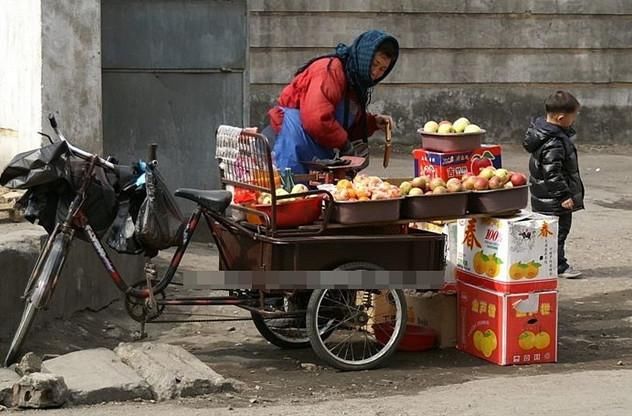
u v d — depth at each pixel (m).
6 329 7.58
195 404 6.38
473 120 19.69
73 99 9.44
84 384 6.43
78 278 8.38
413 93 19.47
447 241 7.94
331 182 7.76
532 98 19.88
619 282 10.40
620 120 20.36
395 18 19.25
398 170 17.14
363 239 7.21
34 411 6.16
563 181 10.27
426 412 6.21
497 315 7.54
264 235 7.12
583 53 20.02
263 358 7.74
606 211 14.10
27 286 7.30
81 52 9.45
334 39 19.00
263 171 7.06
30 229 8.23
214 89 11.06
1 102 9.86
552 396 6.60
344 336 7.96
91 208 7.17
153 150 7.20
